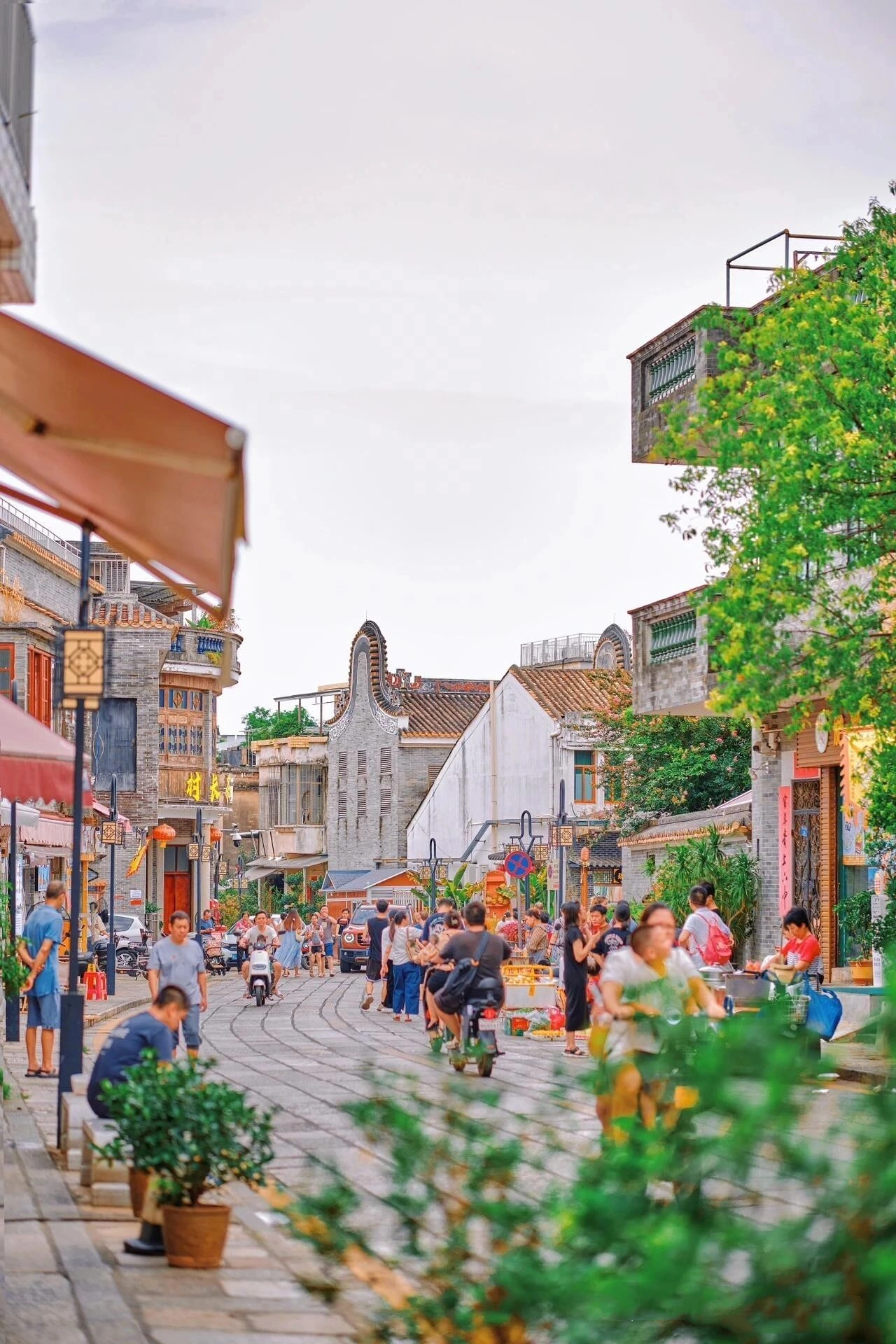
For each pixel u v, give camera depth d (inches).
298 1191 265.9
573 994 924.0
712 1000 387.5
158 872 2849.4
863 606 818.2
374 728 3435.0
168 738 2881.4
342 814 3565.5
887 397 794.2
